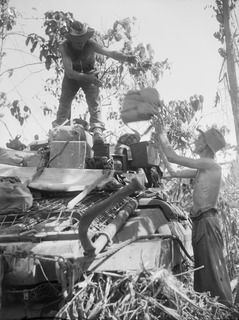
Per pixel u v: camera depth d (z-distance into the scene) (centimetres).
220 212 768
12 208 513
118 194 396
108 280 435
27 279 437
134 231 504
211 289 514
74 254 431
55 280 448
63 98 775
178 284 457
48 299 457
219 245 529
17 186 522
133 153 661
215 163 543
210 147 553
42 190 578
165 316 435
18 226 477
